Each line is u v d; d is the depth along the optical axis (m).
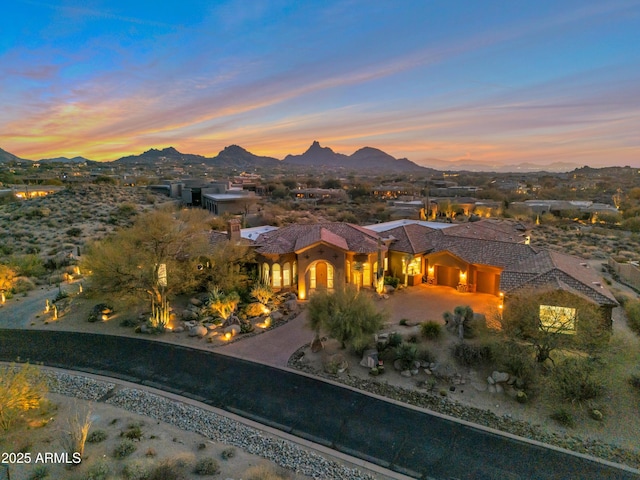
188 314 30.06
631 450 16.34
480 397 19.98
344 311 23.91
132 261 28.59
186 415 18.17
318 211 93.31
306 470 14.77
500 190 144.12
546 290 23.08
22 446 15.62
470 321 24.41
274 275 35.09
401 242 38.97
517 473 15.05
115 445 15.75
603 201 117.31
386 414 18.64
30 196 91.25
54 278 40.34
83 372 22.36
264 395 20.11
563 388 19.64
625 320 29.22
